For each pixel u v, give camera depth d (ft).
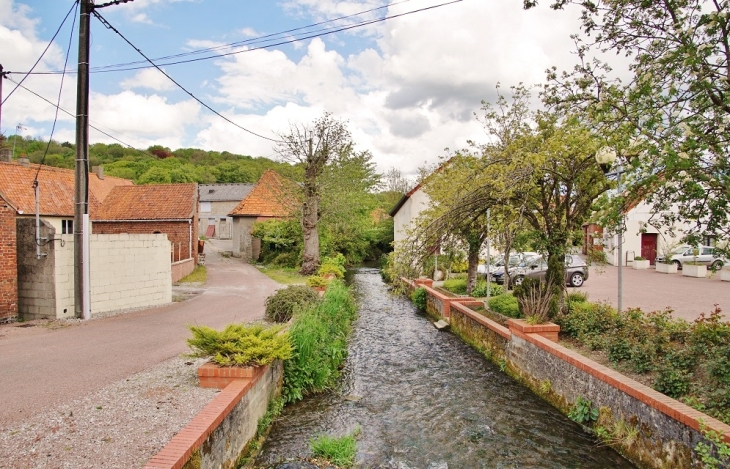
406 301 65.00
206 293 53.67
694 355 19.58
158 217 89.04
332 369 30.35
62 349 27.02
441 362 34.14
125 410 17.13
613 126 19.36
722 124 17.35
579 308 31.53
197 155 239.30
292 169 82.64
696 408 16.40
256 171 232.53
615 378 19.95
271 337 22.50
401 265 34.40
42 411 17.10
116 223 90.84
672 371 18.47
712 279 70.13
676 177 17.60
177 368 22.93
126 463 13.07
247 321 36.47
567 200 31.01
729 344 18.79
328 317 37.29
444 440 21.18
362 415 24.08
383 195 177.68
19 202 71.72
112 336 30.71
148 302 44.39
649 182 18.06
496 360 33.53
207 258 109.09
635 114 18.07
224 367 19.92
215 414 15.70
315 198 77.61
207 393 19.07
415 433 21.94
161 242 45.83
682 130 17.08
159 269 45.52
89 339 29.76
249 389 19.49
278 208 105.50
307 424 22.76
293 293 39.09
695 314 40.06
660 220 23.36
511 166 29.04
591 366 21.77
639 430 18.13
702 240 19.54
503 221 31.58
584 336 26.73
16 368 22.95
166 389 19.61
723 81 17.79
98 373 22.06
